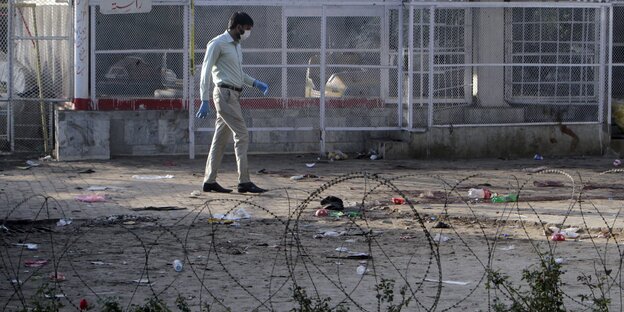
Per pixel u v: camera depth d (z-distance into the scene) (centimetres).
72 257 1905
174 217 2411
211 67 2792
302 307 1369
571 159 3872
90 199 2670
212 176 2856
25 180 3122
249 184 2845
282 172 3375
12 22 3834
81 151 3684
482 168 3550
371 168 3519
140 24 3775
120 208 2548
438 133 3838
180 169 3434
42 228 2239
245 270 1795
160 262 1862
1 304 1498
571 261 1894
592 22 3994
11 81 3856
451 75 3909
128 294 1583
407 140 3841
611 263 1866
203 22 3769
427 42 3878
